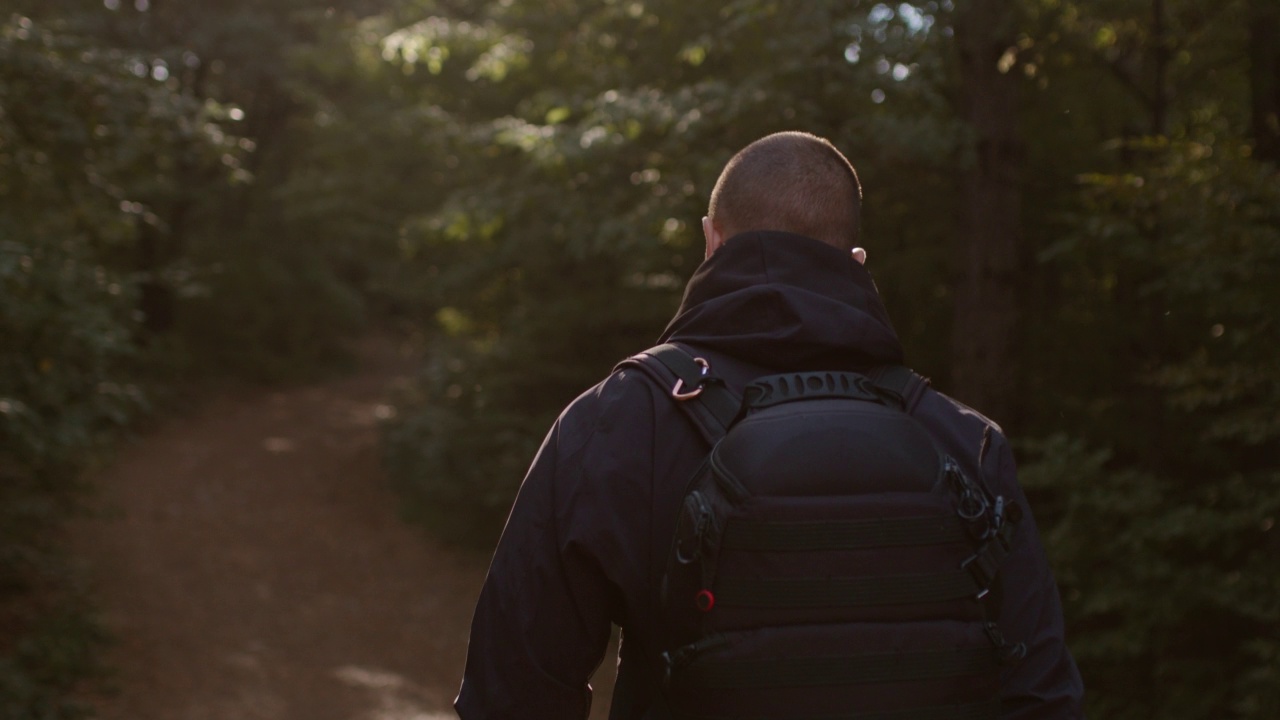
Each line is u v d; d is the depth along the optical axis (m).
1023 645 1.06
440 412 12.23
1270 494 4.84
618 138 7.06
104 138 5.95
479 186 10.38
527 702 1.04
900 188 7.87
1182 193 4.77
